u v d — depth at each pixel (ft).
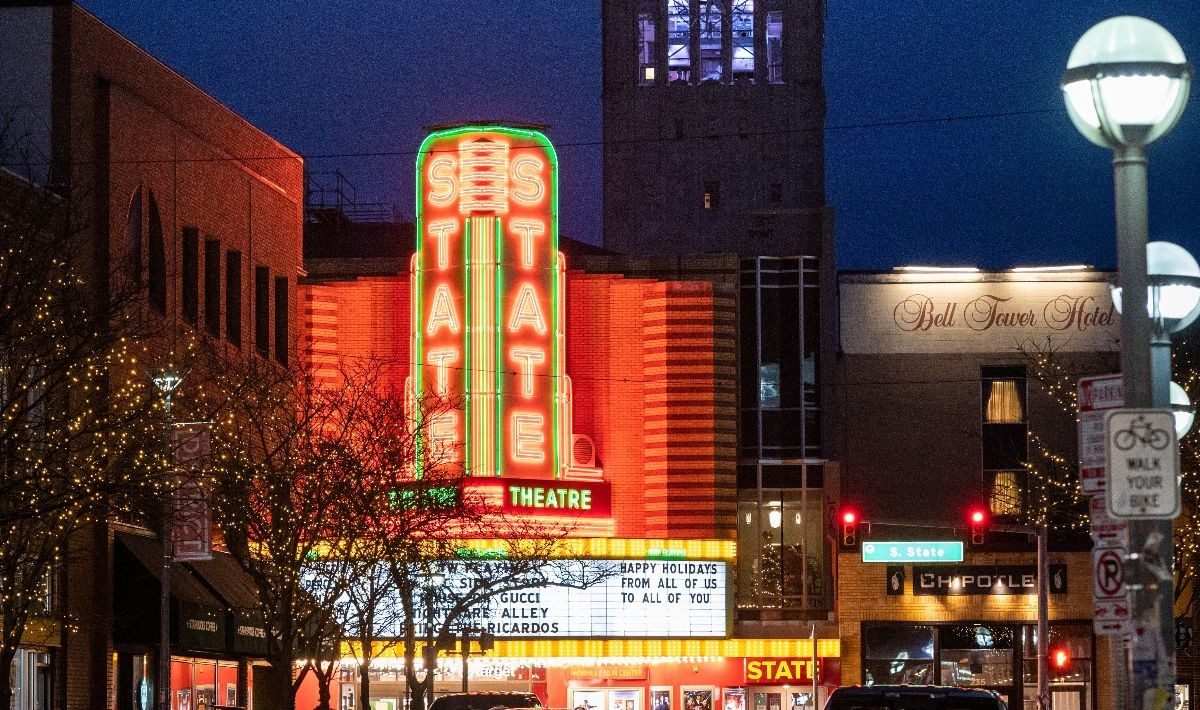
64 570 146.72
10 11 153.38
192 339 167.32
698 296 229.25
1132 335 47.88
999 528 187.52
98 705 154.81
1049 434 233.96
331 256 274.98
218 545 179.63
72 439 107.96
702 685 224.53
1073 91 47.83
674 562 219.00
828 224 244.83
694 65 326.24
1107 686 226.17
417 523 183.11
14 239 118.83
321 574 163.84
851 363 237.25
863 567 227.81
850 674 226.38
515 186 220.02
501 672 218.79
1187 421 53.88
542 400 217.97
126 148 160.25
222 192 186.09
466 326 216.95
